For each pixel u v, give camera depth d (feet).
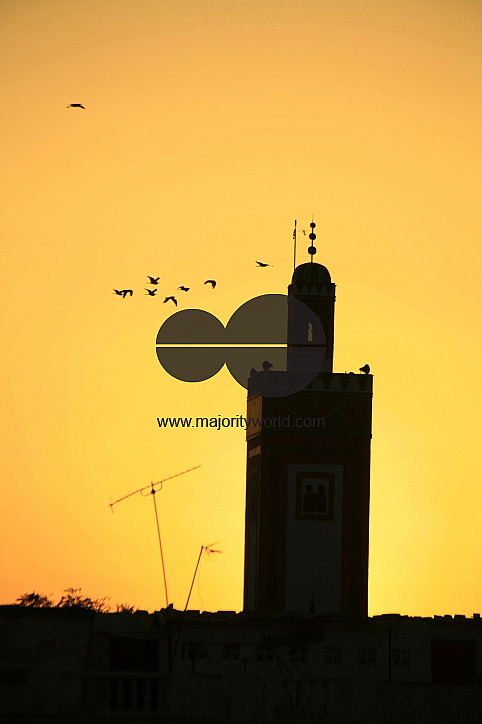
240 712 183.32
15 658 190.19
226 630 197.98
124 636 193.67
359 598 239.71
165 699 184.24
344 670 199.72
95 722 178.70
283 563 239.71
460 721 184.34
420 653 201.46
